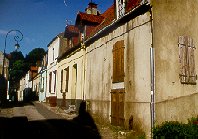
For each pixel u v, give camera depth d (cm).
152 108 941
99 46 1465
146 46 1012
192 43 1116
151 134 931
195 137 836
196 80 1112
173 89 1012
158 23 1010
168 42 1028
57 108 2178
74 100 1877
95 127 1241
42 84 3297
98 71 1455
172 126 882
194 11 1159
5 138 770
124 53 1173
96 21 1853
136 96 1048
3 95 3525
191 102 1073
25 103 2872
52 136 1002
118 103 1187
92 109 1497
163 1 1041
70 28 2116
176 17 1074
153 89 953
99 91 1423
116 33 1268
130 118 1070
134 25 1109
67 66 2102
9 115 1611
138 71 1050
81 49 1752
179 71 1045
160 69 984
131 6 1195
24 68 7512
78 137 1004
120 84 1191
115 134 1054
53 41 2709
